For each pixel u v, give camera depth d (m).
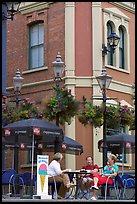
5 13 15.70
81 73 21.67
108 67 22.39
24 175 14.84
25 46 23.86
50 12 22.95
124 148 18.05
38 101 22.62
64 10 22.33
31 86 23.08
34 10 23.64
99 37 22.11
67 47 21.88
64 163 20.97
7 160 23.19
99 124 17.72
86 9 22.22
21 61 23.89
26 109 17.94
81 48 21.92
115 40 19.67
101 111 17.53
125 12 24.09
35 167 21.83
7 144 17.19
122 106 18.31
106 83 16.50
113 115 17.69
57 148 15.77
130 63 23.88
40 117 17.44
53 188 13.82
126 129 22.56
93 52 21.92
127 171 18.84
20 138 16.31
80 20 22.12
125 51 23.91
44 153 22.00
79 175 16.72
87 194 14.63
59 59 16.69
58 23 22.53
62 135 14.88
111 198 14.61
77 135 21.11
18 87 17.91
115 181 13.88
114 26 23.30
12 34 24.45
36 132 14.16
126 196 15.16
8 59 24.39
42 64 23.22
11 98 23.78
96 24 22.14
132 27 24.48
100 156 21.03
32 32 23.88
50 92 22.23
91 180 14.70
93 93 21.42
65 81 21.56
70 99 16.64
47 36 22.91
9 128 14.53
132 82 23.73
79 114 17.75
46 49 22.83
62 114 16.77
